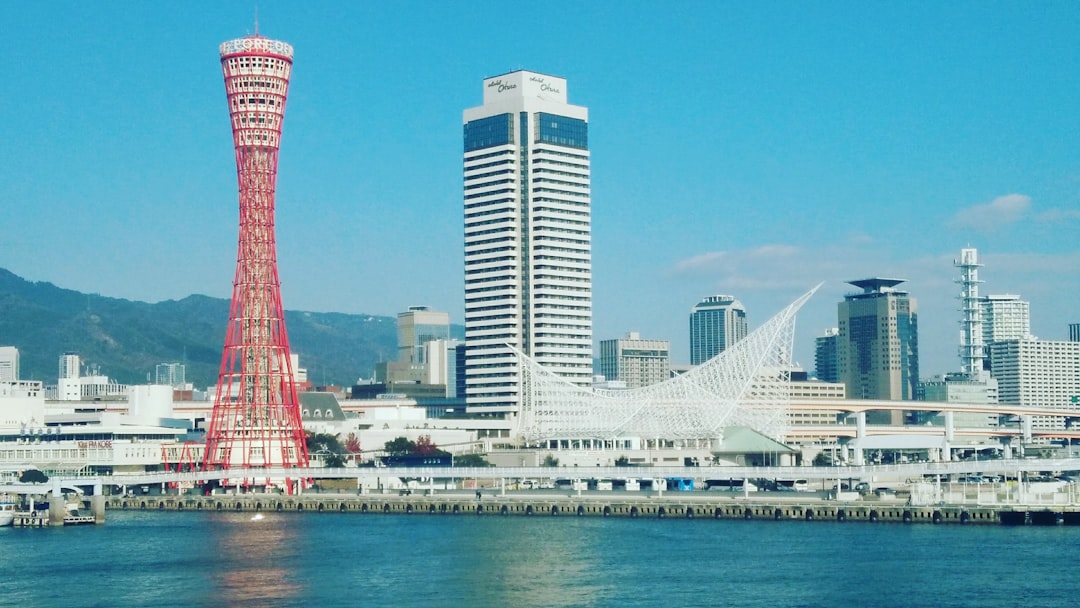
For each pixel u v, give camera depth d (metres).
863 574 182.00
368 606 166.50
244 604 168.88
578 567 193.62
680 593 171.50
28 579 190.25
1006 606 160.38
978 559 192.62
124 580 188.62
